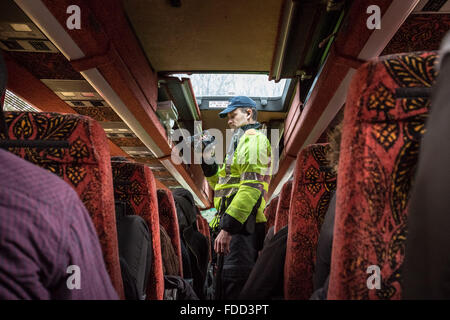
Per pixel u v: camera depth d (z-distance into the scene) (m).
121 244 1.48
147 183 1.68
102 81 4.38
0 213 0.46
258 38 5.05
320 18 4.12
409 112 0.73
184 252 2.87
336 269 0.78
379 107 0.74
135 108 5.39
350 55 3.58
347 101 0.79
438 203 0.44
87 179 1.02
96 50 3.76
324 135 5.93
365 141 0.75
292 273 1.38
